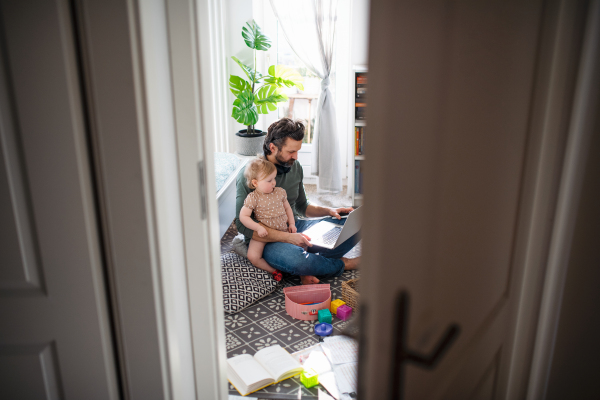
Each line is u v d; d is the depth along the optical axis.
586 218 1.07
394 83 0.49
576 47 0.95
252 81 3.66
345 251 2.46
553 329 1.14
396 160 0.52
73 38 0.79
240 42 3.85
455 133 0.64
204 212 1.04
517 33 0.76
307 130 4.24
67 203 0.85
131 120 0.82
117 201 0.87
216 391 1.17
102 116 0.83
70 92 0.80
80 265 0.88
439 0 0.54
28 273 0.89
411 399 0.67
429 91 0.56
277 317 2.07
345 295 2.14
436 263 0.67
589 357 1.18
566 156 1.02
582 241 1.08
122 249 0.90
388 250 0.55
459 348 0.82
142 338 0.95
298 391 1.56
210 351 1.12
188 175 1.00
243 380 1.54
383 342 0.59
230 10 3.76
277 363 1.65
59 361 0.95
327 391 1.54
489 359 1.04
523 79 0.84
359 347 0.57
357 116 3.51
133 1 0.78
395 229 0.55
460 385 0.87
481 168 0.75
